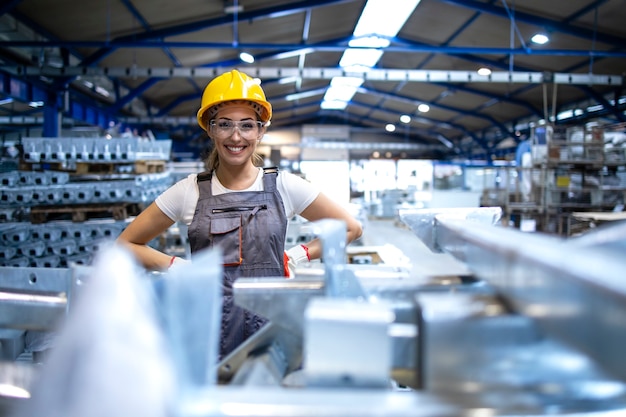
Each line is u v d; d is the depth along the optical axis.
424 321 0.39
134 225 1.27
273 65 9.79
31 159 3.18
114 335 0.29
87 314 0.30
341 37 8.51
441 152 18.45
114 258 0.34
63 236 3.23
